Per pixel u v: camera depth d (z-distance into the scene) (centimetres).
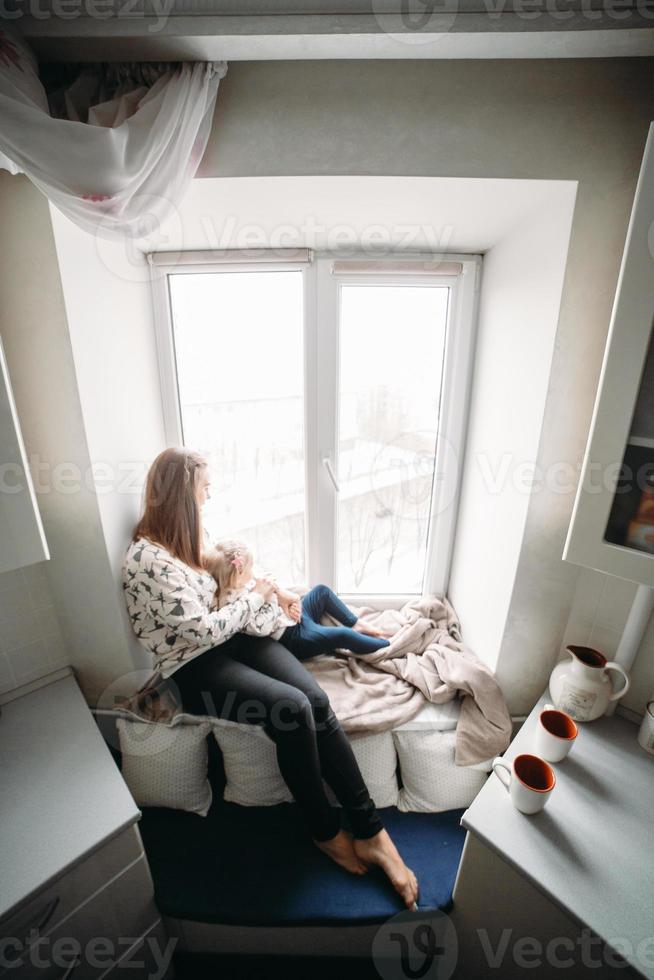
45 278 85
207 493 118
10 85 67
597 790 84
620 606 100
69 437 95
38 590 107
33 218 82
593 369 87
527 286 97
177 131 76
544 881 69
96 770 89
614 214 80
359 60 77
